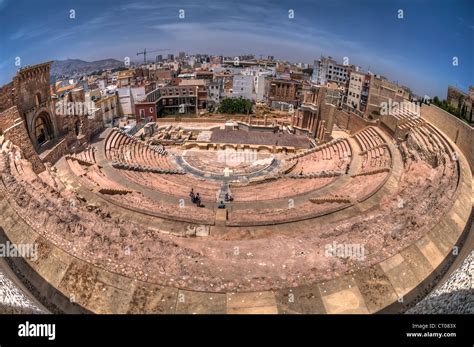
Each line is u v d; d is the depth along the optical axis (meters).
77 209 22.27
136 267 17.06
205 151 56.44
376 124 52.66
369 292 16.78
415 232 20.80
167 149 56.97
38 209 20.22
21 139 31.31
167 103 90.44
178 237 21.31
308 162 49.66
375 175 35.72
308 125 65.31
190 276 16.75
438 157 34.16
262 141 60.69
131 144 50.88
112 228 20.08
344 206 27.75
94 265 17.14
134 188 33.00
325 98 61.12
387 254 18.95
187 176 43.81
